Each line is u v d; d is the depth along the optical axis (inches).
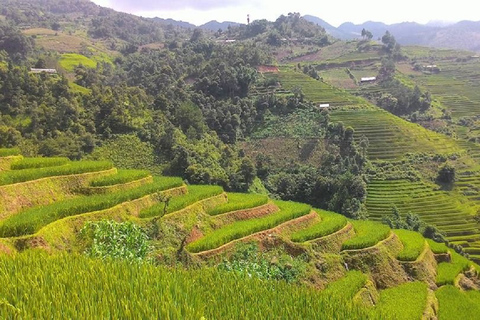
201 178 2699.3
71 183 1359.5
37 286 517.3
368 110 4151.1
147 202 1427.2
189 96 3964.1
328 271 1397.6
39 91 3038.9
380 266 1514.5
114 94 3292.3
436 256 1857.8
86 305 463.8
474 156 3577.8
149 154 2874.0
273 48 7258.9
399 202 2915.8
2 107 2812.5
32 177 1254.9
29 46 5177.2
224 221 1547.7
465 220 2723.9
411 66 6619.1
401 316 1226.6
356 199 2768.2
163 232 1284.4
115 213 1249.4
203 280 675.4
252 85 4544.8
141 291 536.7
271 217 1609.3
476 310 1379.2
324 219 1771.7
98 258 718.5
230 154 3230.8
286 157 3435.0
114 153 2815.0
